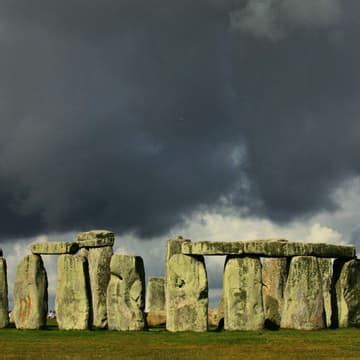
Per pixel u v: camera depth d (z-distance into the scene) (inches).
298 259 2246.6
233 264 2208.4
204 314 2171.5
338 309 2338.8
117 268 2198.6
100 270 2522.1
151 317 2566.4
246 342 1908.2
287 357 1663.4
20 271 2247.8
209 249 2188.7
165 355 1684.3
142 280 2206.0
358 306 2351.1
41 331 2143.2
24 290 2235.5
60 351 1749.5
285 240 2310.5
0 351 1752.0
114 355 1684.3
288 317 2242.9
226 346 1834.4
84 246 2554.1
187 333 2105.1
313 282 2249.0
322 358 1653.5
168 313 2187.5
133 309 2181.3
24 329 2198.6
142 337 2003.0
